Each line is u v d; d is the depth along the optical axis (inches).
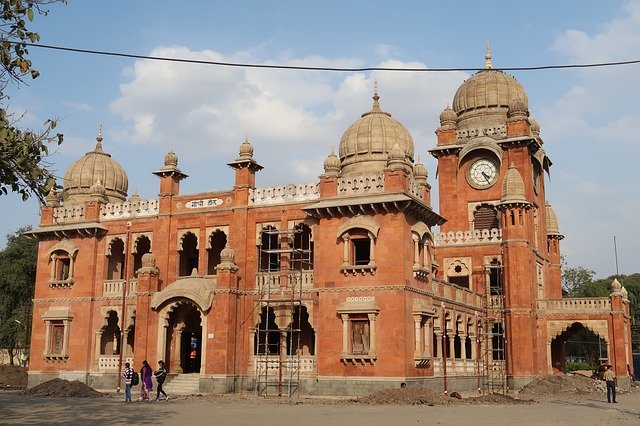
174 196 1242.6
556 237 1718.8
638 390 1368.1
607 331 1380.4
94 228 1259.2
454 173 1582.2
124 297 1214.3
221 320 1100.5
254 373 1112.8
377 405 869.8
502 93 1609.3
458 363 1227.9
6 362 2258.9
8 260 1854.1
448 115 1615.4
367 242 1077.8
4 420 661.3
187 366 1266.0
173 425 613.6
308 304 1084.5
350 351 1011.9
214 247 1302.9
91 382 1220.5
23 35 427.8
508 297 1362.0
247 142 1193.4
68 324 1256.8
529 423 663.8
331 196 1069.1
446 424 640.4
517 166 1507.1
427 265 1092.5
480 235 1455.5
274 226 1147.9
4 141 400.5
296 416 701.3
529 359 1331.2
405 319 994.1
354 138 1227.2
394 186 1031.0
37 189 426.9
